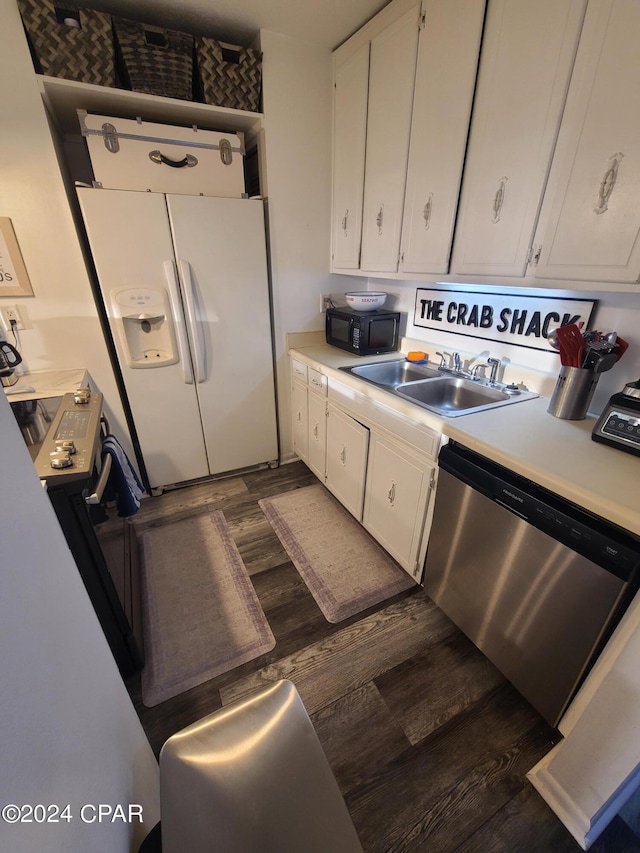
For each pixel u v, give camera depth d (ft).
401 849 3.15
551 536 3.36
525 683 4.02
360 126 6.33
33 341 6.25
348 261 7.39
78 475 3.45
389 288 7.95
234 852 1.86
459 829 3.26
